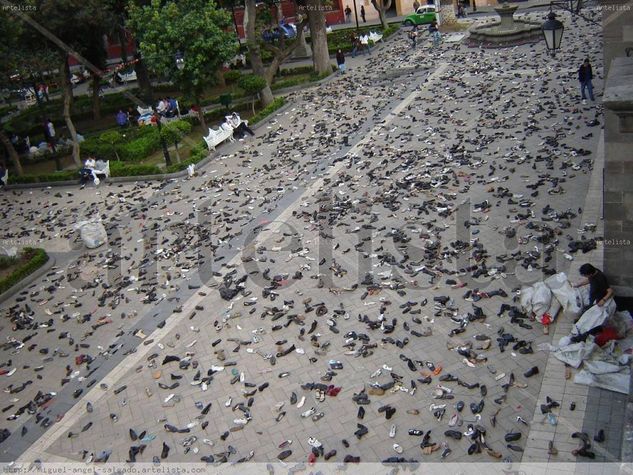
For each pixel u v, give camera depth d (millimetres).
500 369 11867
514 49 34438
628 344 11820
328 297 15031
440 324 13406
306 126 28641
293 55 44625
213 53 28531
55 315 16703
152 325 15312
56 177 27422
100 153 29781
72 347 15086
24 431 12477
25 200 26344
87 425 12289
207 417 11977
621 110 10219
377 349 12984
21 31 25656
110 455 11453
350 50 42906
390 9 54719
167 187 24547
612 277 12555
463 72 31844
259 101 34562
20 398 13625
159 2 28438
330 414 11523
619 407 10562
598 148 19844
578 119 22562
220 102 35406
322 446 10812
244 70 43156
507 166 19984
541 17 39438
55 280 18641
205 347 14125
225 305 15555
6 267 19984
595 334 11906
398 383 11906
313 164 23594
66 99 28828
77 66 49344
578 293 12727
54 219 23469
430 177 20234
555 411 10703
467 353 12297
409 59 37219
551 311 12852
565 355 11773
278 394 12250
